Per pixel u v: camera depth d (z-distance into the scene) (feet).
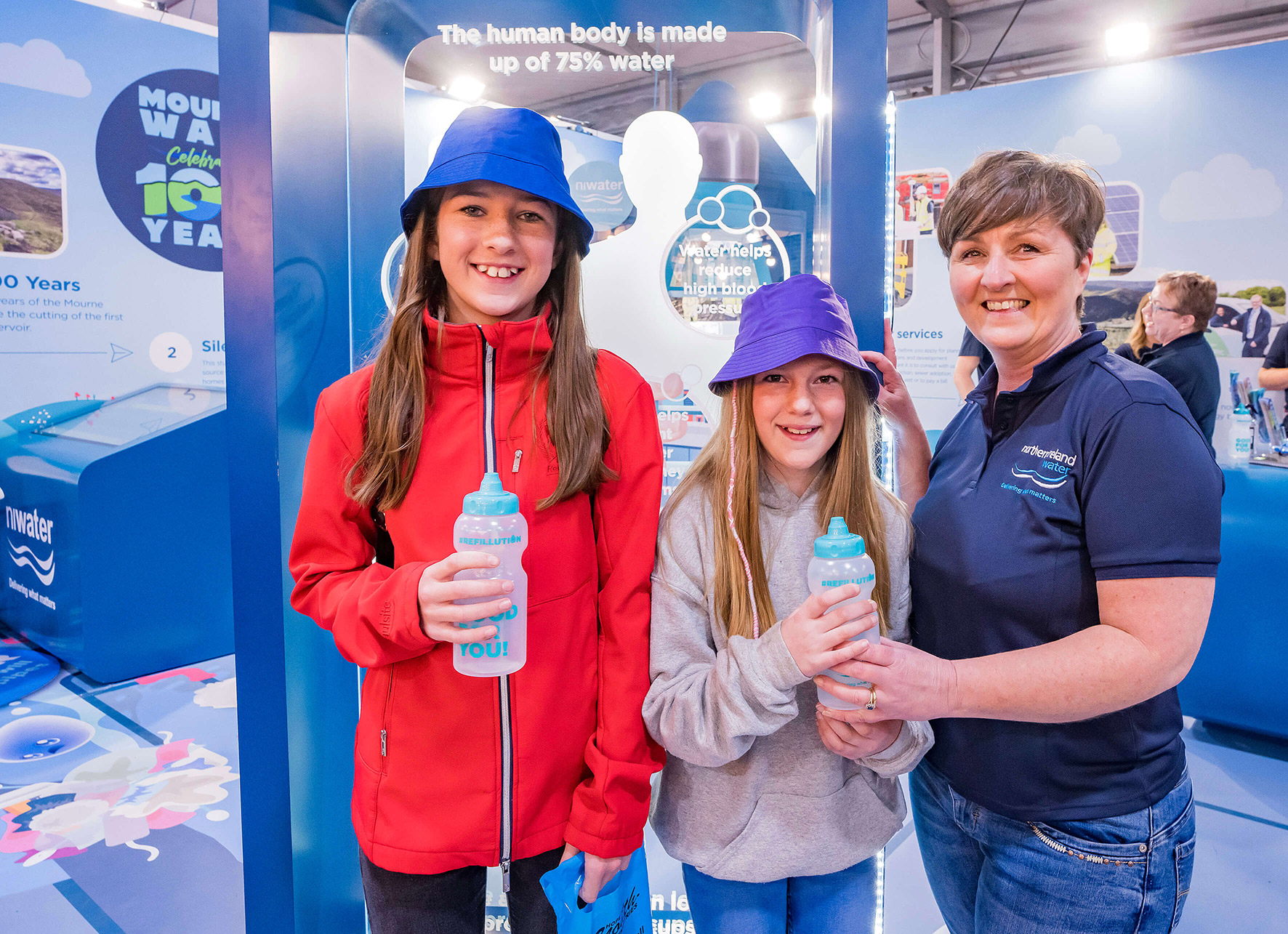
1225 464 10.69
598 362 4.22
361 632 3.60
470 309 4.16
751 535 4.03
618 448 4.11
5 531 14.08
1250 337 10.62
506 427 3.97
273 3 4.79
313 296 5.23
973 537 3.89
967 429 4.35
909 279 14.14
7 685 12.16
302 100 5.04
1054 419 3.76
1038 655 3.42
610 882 3.95
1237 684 10.48
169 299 14.37
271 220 4.91
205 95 14.40
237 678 5.27
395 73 5.27
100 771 9.73
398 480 3.89
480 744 3.88
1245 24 18.80
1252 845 8.18
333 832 5.59
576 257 4.09
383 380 3.92
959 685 3.43
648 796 4.03
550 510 3.95
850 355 3.88
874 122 4.69
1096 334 3.79
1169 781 3.74
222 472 13.70
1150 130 11.39
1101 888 3.66
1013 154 3.93
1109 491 3.44
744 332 4.05
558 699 3.96
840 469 4.08
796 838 4.03
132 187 13.75
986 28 21.79
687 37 5.06
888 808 4.21
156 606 13.01
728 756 3.71
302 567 4.03
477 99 5.25
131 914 7.00
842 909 4.28
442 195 3.97
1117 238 11.72
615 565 4.11
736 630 3.95
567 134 5.33
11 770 9.75
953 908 4.48
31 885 7.41
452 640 3.34
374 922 4.08
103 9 13.14
